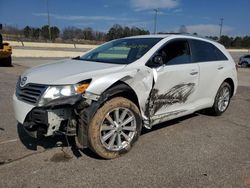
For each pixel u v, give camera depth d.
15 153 4.11
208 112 6.38
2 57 16.41
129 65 4.23
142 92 4.25
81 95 3.60
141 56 4.47
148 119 4.47
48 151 4.20
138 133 4.27
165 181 3.48
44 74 3.95
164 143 4.64
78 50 45.25
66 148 4.30
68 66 4.31
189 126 5.55
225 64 6.19
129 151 4.26
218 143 4.73
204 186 3.40
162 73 4.51
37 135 3.80
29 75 4.06
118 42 5.39
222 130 5.40
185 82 5.00
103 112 3.80
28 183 3.36
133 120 4.18
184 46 5.23
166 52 4.81
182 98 5.05
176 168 3.81
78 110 3.70
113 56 4.84
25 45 48.22
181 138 4.89
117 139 4.06
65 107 3.63
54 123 3.64
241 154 4.32
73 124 3.76
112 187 3.33
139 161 3.98
